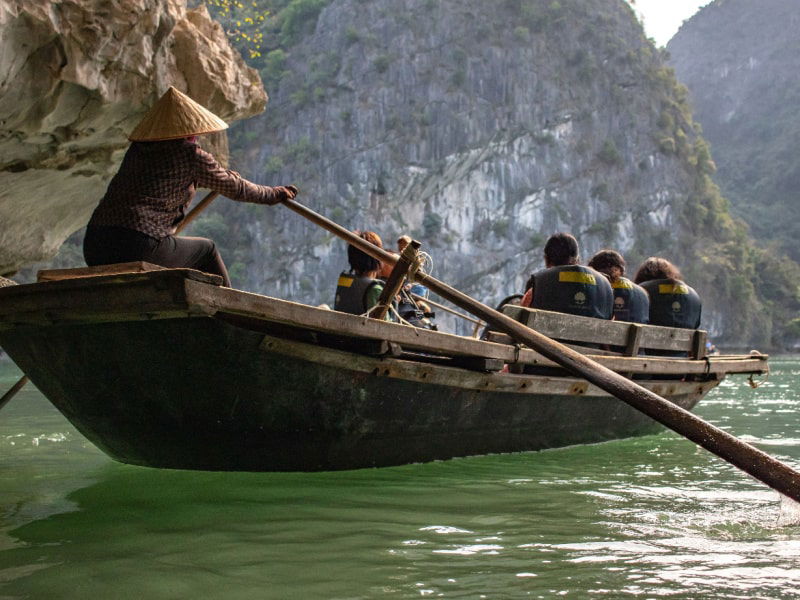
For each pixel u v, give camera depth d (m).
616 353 5.75
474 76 108.81
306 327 3.68
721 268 110.25
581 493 4.07
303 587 2.55
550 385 5.24
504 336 5.00
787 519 3.48
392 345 4.11
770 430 7.11
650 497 3.99
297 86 112.69
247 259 104.75
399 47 109.38
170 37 9.41
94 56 8.04
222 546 3.02
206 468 4.25
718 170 187.00
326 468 4.38
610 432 6.16
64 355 3.98
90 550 2.96
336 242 103.31
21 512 3.55
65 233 11.59
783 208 166.75
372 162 104.94
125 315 3.51
